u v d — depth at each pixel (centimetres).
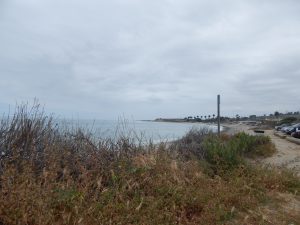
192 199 586
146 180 608
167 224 500
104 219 474
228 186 681
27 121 604
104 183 596
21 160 554
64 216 459
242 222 547
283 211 620
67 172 561
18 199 455
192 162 793
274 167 922
